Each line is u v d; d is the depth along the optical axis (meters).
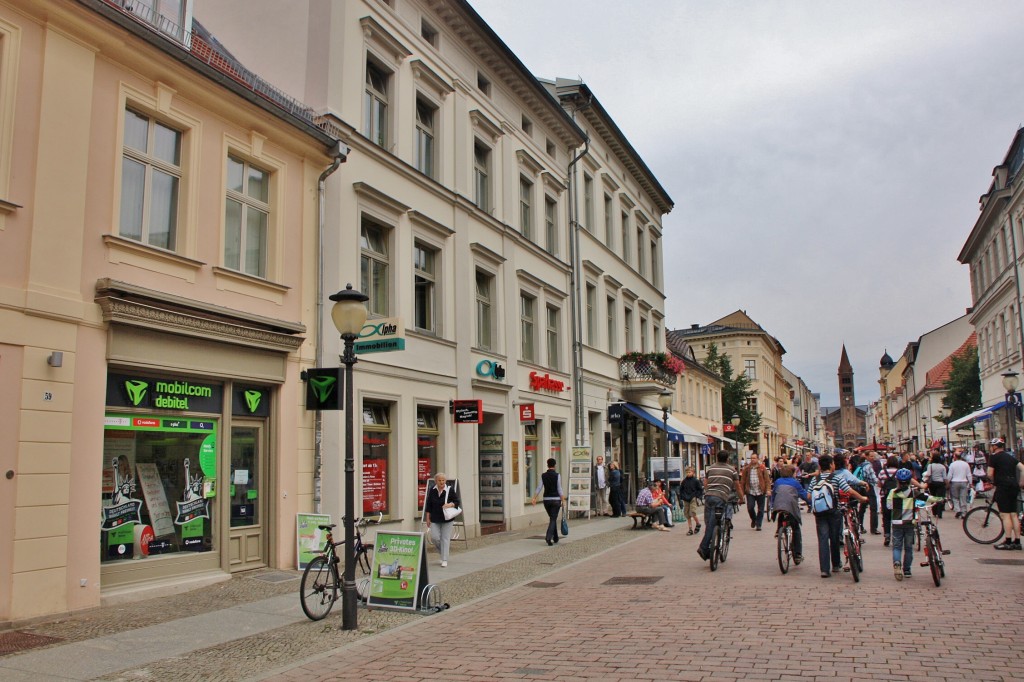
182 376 11.73
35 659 7.63
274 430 13.38
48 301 9.65
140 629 8.98
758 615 8.98
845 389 185.88
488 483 21.23
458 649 8.05
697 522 20.02
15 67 9.55
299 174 14.45
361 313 9.57
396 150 17.34
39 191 9.70
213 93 12.42
